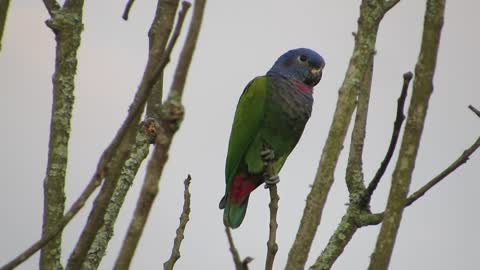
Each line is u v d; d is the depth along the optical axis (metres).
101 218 5.57
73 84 7.83
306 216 5.82
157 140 4.69
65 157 7.49
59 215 7.24
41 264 7.00
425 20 5.69
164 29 5.84
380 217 8.38
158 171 4.71
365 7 6.64
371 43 6.48
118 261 4.75
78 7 8.00
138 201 4.76
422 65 5.64
